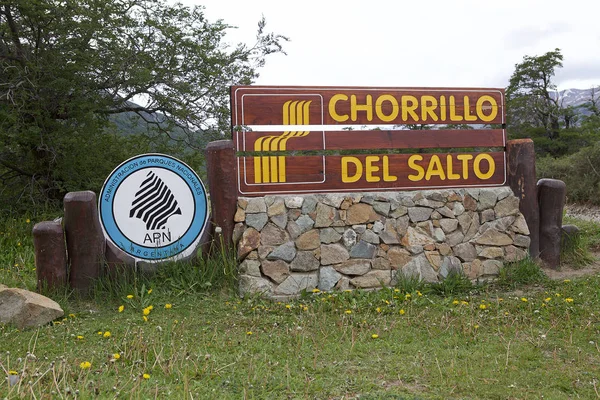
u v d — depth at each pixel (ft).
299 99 24.43
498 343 17.10
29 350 15.89
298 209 23.67
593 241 32.96
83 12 39.78
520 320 19.53
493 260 25.63
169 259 23.47
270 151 24.34
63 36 39.96
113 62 42.63
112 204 23.22
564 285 24.45
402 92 25.62
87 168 40.98
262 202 23.38
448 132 26.08
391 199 24.56
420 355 16.02
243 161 23.80
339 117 24.82
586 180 67.97
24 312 18.90
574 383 13.92
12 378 12.57
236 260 23.34
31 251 28.50
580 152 73.56
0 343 17.06
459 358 15.81
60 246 22.25
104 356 15.52
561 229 28.25
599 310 20.71
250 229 23.15
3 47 40.24
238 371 14.51
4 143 37.99
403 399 12.60
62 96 40.73
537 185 27.66
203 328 18.65
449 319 19.72
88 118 40.19
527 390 13.50
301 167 24.23
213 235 23.93
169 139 46.32
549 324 19.07
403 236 24.59
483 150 29.60
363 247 24.13
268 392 13.20
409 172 25.39
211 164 23.65
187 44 44.75
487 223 25.79
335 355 15.99
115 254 22.97
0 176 41.50
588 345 16.99
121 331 18.40
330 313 20.72
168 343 16.74
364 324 19.03
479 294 23.98
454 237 25.23
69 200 22.29
